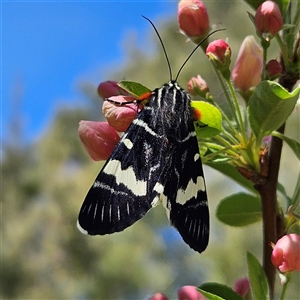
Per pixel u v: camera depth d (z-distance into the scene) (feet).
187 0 0.57
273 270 0.54
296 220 0.55
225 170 0.61
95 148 0.53
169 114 0.50
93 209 0.47
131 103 0.52
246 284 0.57
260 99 0.51
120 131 0.52
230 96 0.57
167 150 0.49
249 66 0.57
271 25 0.53
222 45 0.54
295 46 0.53
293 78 0.54
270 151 0.54
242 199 0.62
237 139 0.56
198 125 0.52
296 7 0.54
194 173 0.49
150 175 0.48
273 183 0.54
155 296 0.56
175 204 0.48
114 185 0.48
